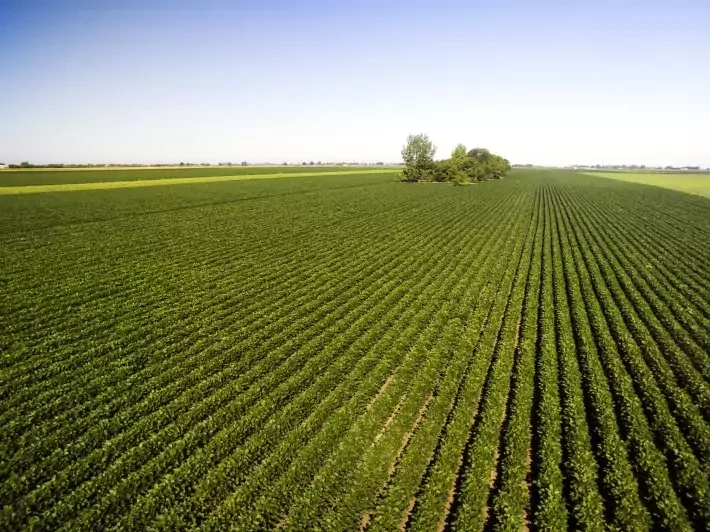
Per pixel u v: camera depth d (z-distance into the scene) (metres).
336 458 11.97
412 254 34.22
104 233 38.78
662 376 15.58
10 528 9.85
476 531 9.88
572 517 10.15
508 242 39.06
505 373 16.39
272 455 12.10
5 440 12.77
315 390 15.16
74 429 13.27
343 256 33.47
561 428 13.27
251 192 73.12
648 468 11.41
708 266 30.52
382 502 10.62
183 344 18.89
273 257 32.84
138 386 15.62
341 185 91.81
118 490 10.91
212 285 26.45
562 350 17.69
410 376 16.34
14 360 17.25
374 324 20.72
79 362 17.25
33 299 23.41
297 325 20.78
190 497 10.73
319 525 10.02
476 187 95.50
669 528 9.67
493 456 12.21
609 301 23.17
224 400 14.82
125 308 22.66
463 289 25.86
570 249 36.47
